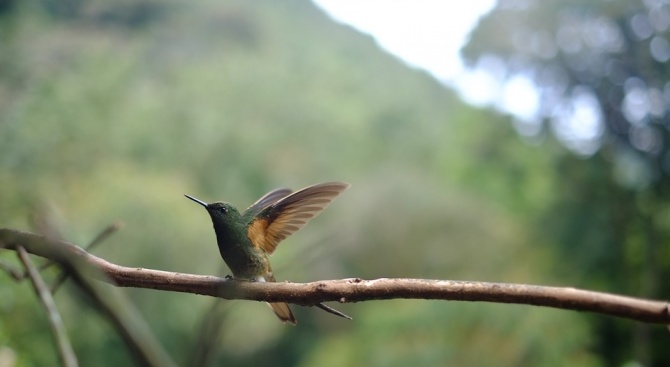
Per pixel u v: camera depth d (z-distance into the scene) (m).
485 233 23.66
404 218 23.52
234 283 2.21
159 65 20.92
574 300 1.84
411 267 23.28
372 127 33.06
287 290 2.15
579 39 19.16
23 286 7.79
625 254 19.62
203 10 24.78
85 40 14.62
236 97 25.45
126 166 15.68
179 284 2.20
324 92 31.12
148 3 20.06
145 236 14.84
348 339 20.64
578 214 20.39
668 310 1.78
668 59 17.81
